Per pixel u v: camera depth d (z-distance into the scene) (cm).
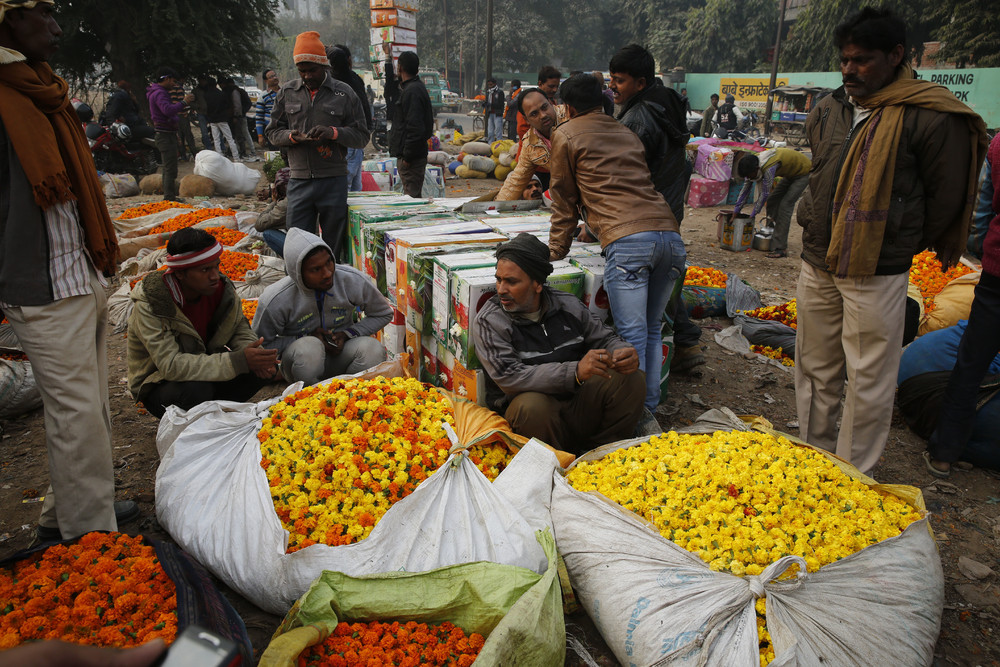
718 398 459
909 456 391
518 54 5475
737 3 4128
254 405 319
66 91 253
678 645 215
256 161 1562
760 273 750
